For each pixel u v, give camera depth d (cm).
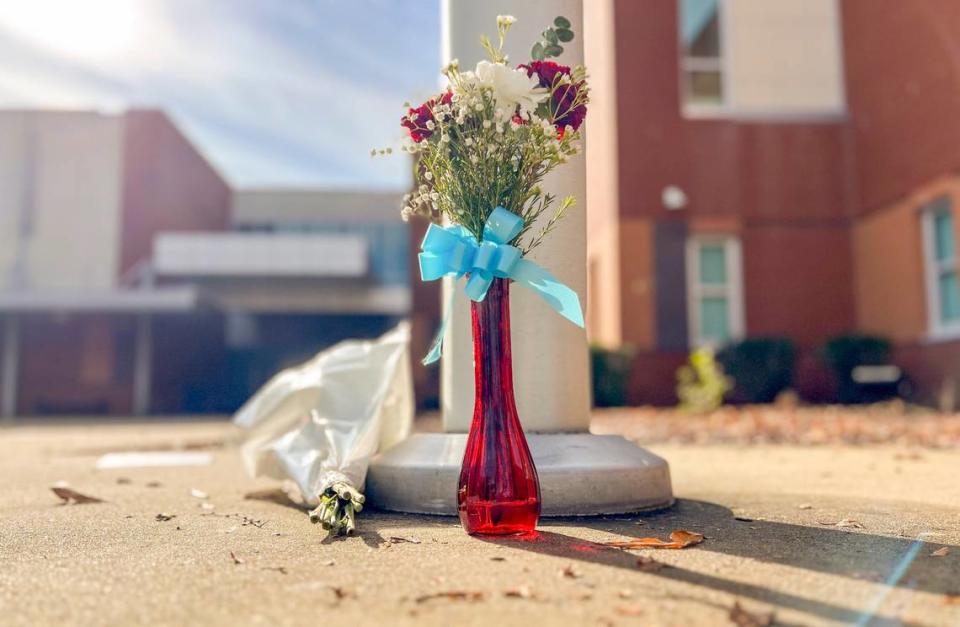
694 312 998
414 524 241
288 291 2205
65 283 2022
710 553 196
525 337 278
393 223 2562
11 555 203
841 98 1027
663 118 1009
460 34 286
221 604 156
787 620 144
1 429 1127
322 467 264
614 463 260
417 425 808
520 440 221
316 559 195
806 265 1002
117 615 150
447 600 155
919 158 870
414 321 1683
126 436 844
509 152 220
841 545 206
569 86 227
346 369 293
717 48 1071
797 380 983
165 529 239
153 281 2072
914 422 650
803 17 1039
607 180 1038
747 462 443
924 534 221
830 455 478
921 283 876
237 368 2375
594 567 181
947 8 815
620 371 943
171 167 2212
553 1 283
